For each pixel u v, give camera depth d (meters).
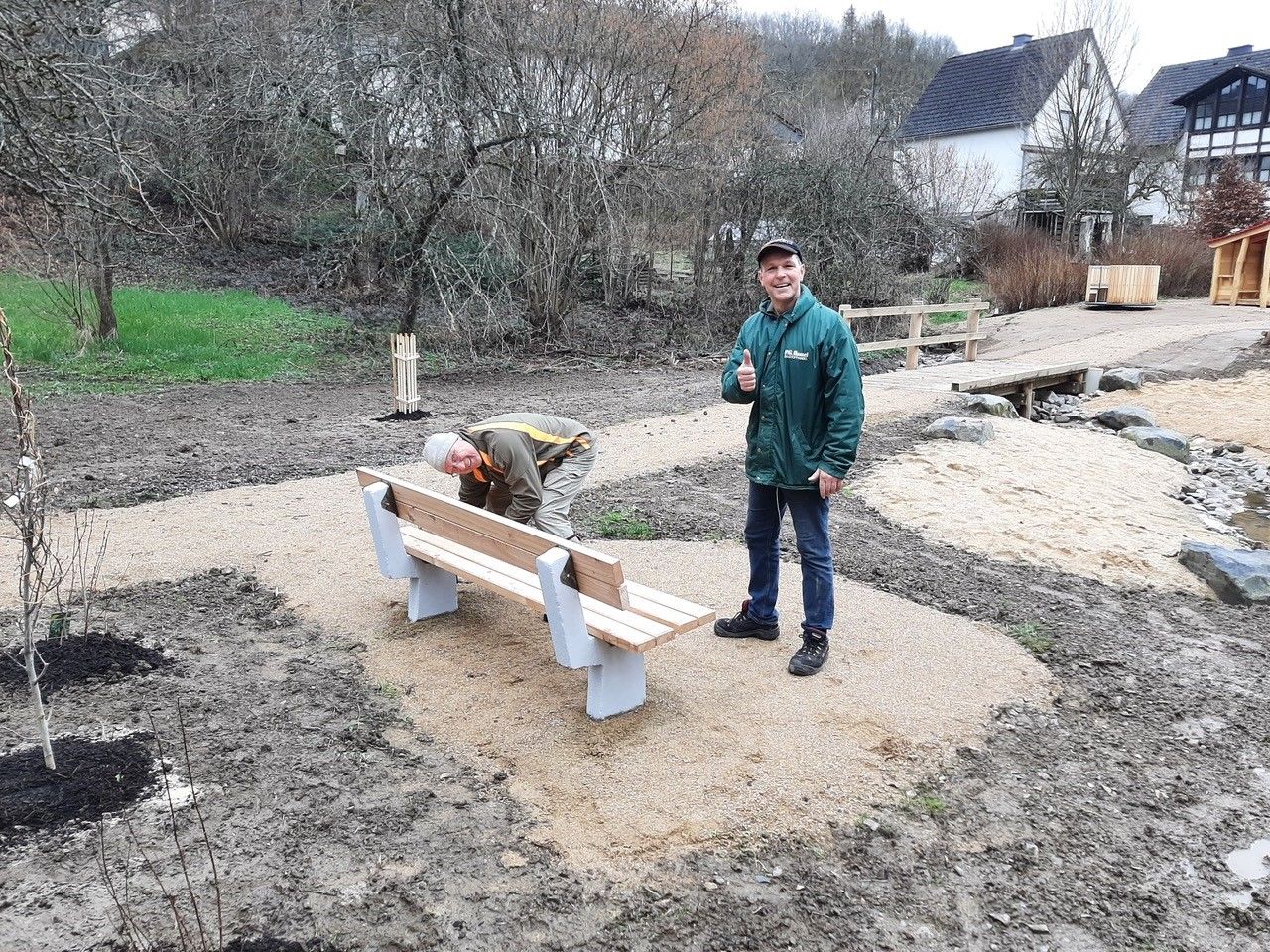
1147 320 20.28
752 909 2.83
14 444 8.95
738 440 9.47
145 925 2.62
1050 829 3.32
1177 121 46.41
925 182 24.95
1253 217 31.67
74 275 14.10
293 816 3.15
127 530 6.27
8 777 3.25
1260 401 13.28
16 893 2.72
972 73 41.16
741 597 5.24
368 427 10.19
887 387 12.84
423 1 13.84
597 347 17.25
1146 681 4.55
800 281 4.07
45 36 10.49
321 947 2.59
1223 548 6.36
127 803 3.18
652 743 3.65
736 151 19.53
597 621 3.77
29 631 3.23
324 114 14.00
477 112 14.01
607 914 2.78
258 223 24.52
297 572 5.48
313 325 17.66
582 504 7.12
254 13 15.80
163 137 15.52
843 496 7.73
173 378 13.11
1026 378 13.29
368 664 4.32
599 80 17.08
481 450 4.42
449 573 4.88
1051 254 25.78
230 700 3.95
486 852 3.01
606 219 16.58
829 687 4.16
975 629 4.95
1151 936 2.86
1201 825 3.42
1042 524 7.24
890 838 3.20
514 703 3.96
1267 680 4.65
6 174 9.96
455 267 15.40
